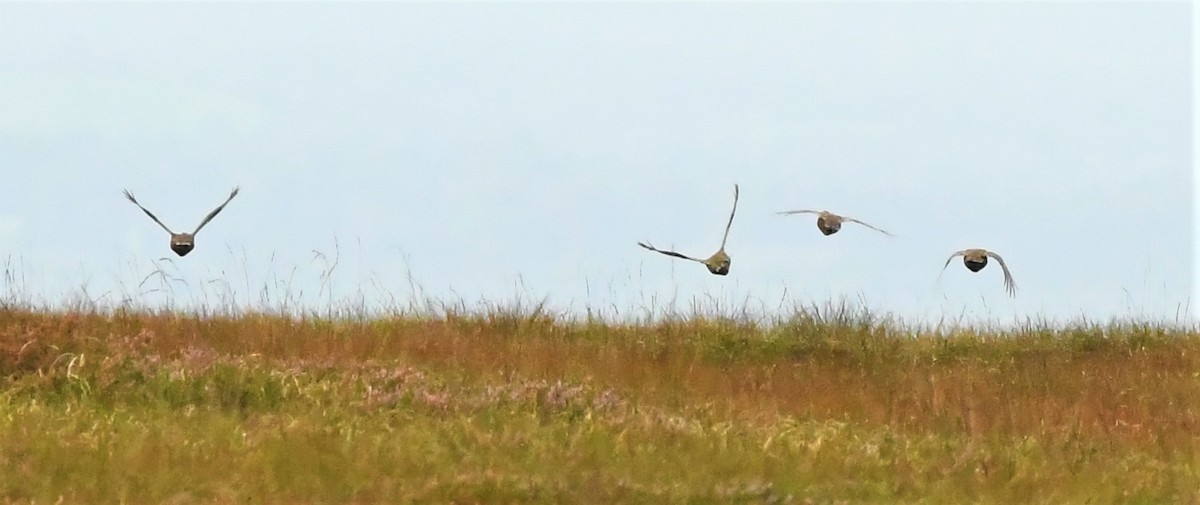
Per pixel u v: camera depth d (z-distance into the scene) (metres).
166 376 51.12
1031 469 47.19
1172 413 60.38
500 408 51.12
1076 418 56.62
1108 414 58.75
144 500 38.75
